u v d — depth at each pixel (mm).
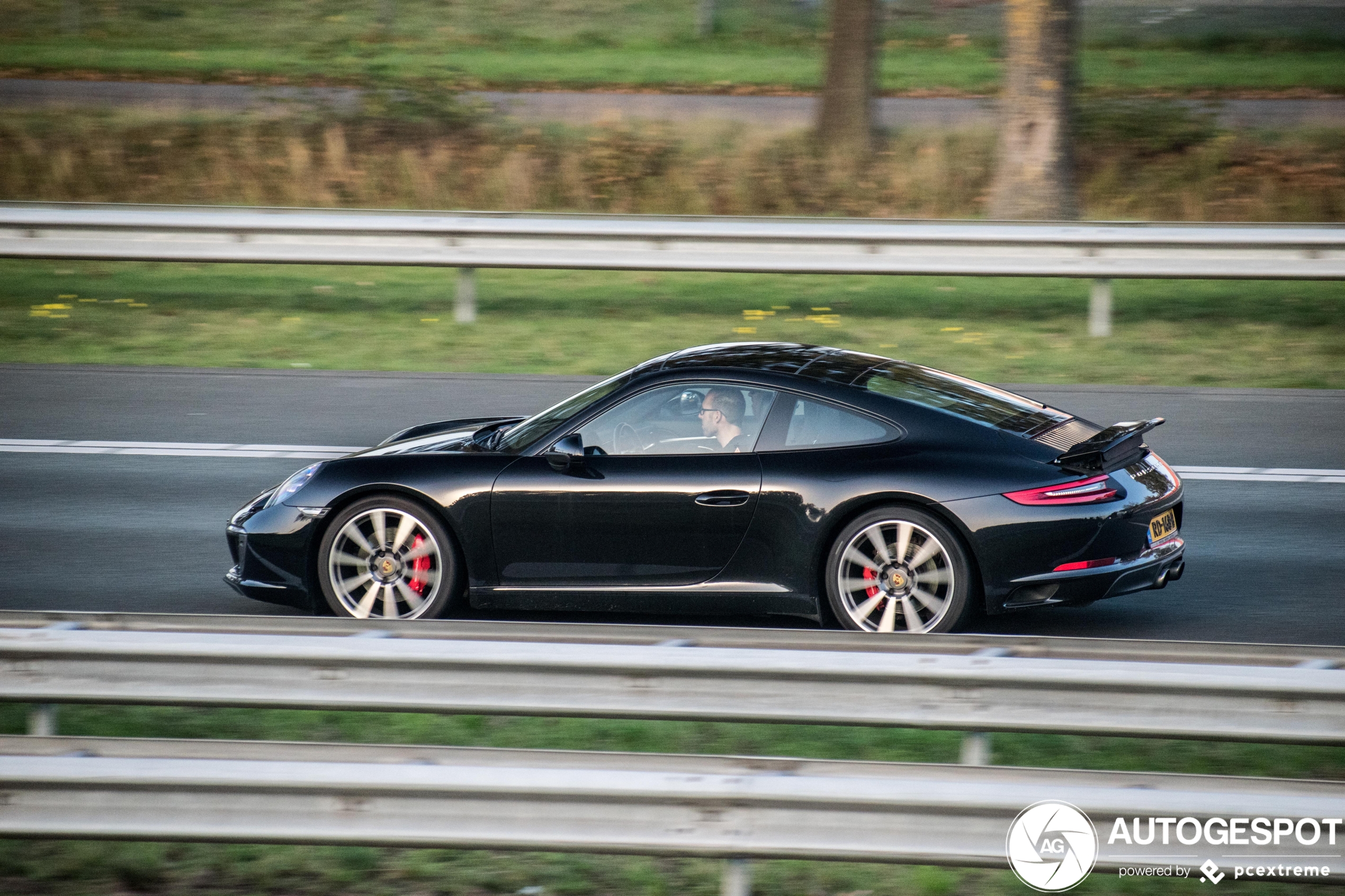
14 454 27625
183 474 26453
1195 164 52844
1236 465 26969
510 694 13008
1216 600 20266
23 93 66562
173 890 12594
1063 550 17219
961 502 17234
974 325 37969
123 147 54750
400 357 35375
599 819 11562
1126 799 11266
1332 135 56031
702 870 12906
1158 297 41219
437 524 18391
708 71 76562
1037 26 45281
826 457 17812
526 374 33594
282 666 13156
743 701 12867
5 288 41875
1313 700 12242
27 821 11859
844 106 55844
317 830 11664
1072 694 12484
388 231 37312
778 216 38219
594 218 37562
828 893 12445
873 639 13039
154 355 35562
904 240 36812
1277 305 40000
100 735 15484
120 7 86875
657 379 18578
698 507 17812
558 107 65500
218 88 69625
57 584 20922
